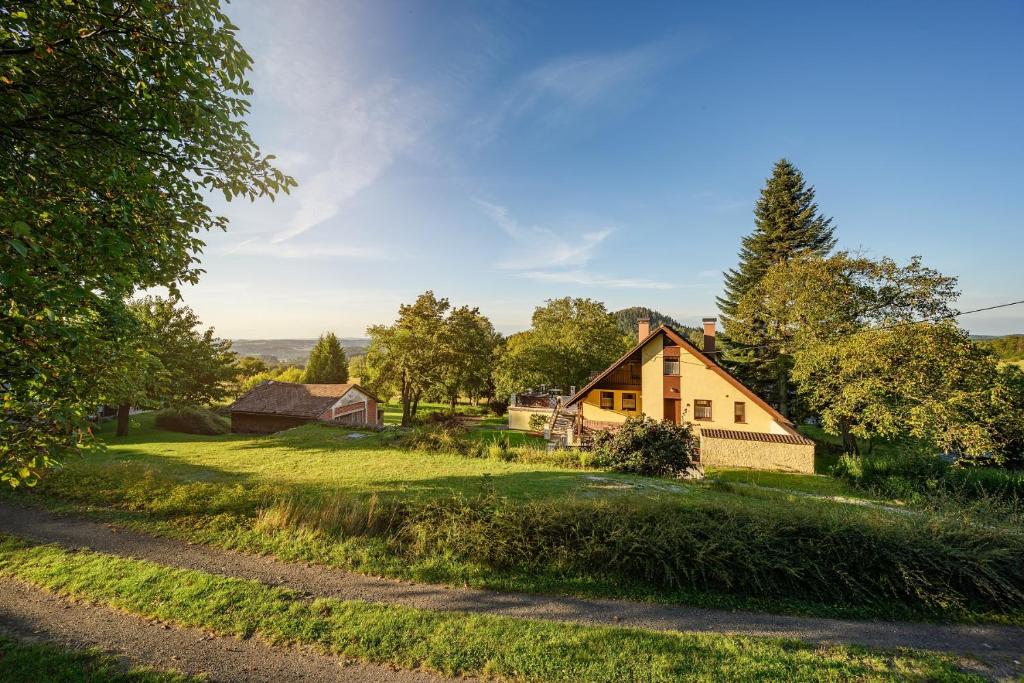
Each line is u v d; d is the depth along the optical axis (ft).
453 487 45.50
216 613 22.38
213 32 19.34
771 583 28.14
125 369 28.02
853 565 28.89
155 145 20.54
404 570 28.53
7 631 20.48
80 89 18.38
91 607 22.81
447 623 22.45
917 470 59.21
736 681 18.86
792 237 135.03
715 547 28.99
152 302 94.02
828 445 102.32
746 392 87.30
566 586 27.86
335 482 47.80
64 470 43.21
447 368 129.08
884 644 23.52
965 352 65.51
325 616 22.58
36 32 16.39
